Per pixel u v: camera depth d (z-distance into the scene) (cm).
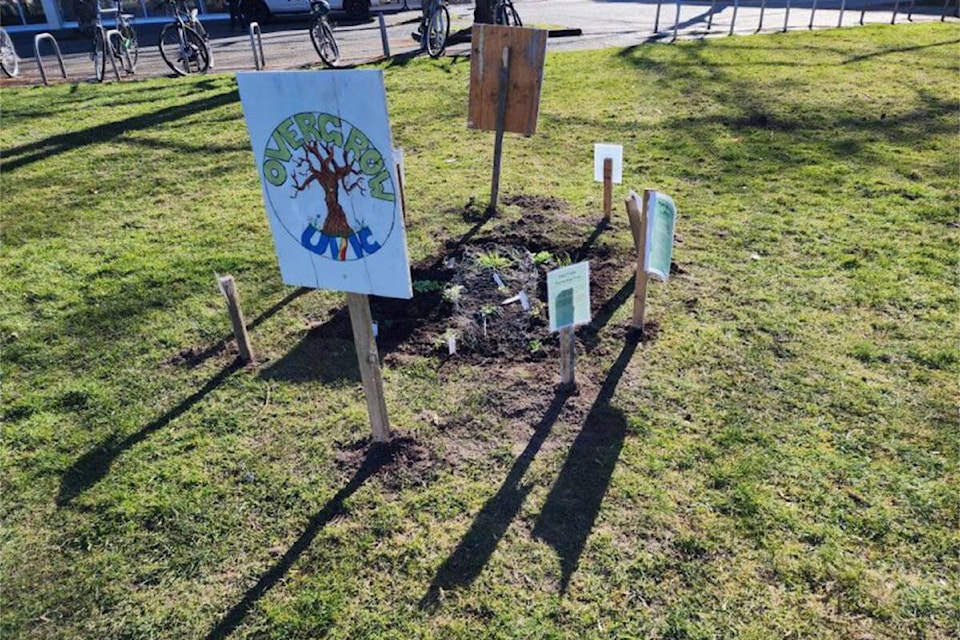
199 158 727
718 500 279
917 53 1065
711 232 506
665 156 666
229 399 354
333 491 293
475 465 303
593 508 278
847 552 255
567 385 348
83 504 291
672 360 367
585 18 1625
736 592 242
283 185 260
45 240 546
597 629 232
